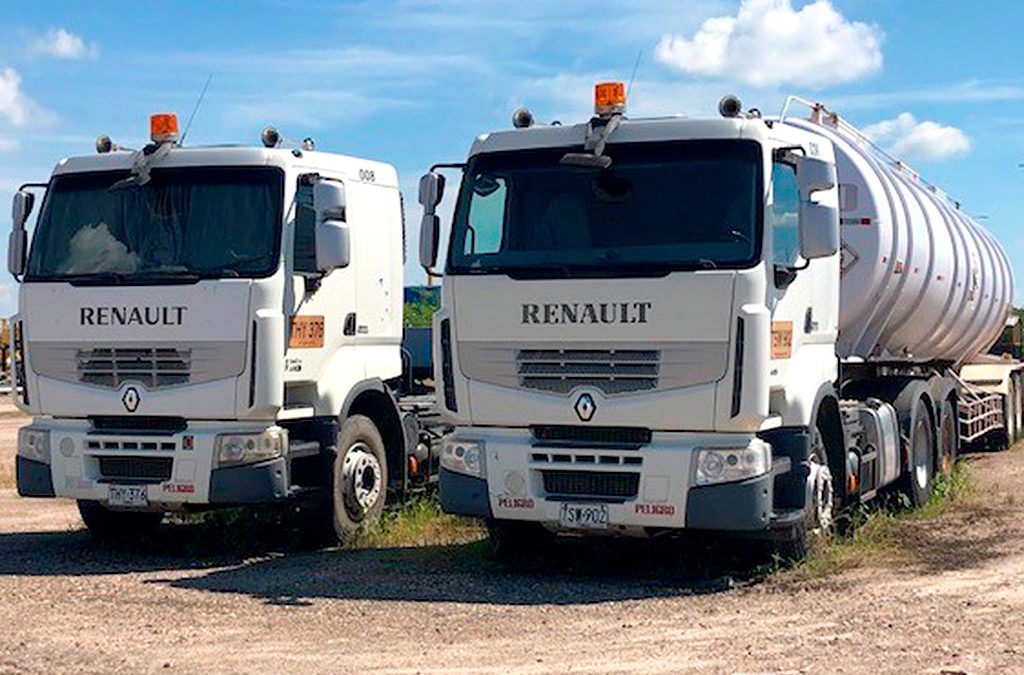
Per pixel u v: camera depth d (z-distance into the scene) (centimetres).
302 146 1270
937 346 1658
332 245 1155
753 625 890
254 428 1166
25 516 1514
